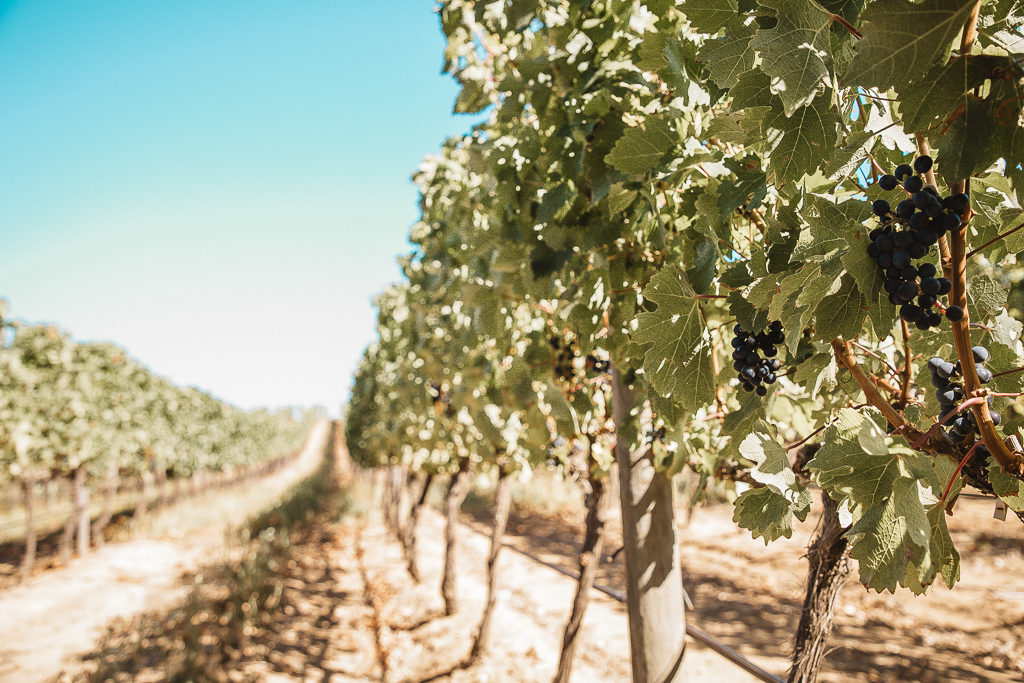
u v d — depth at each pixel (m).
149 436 21.09
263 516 19.28
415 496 13.68
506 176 3.04
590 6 2.41
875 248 1.15
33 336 15.12
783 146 1.18
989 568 8.45
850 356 1.54
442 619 8.99
